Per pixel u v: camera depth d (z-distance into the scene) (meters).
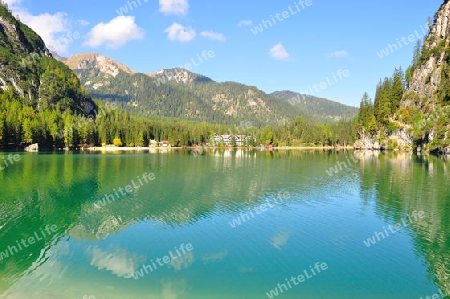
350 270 20.62
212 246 24.30
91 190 45.50
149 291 17.84
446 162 87.00
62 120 162.50
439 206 36.41
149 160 97.75
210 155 129.62
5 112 134.38
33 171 64.00
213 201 38.88
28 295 17.23
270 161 96.62
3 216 32.16
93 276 19.47
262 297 17.47
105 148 176.25
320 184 51.16
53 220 30.88
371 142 174.38
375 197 41.09
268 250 23.66
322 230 28.03
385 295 17.80
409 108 157.50
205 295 17.53
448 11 168.38
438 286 18.78
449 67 144.25
